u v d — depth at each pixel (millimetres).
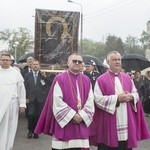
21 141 9773
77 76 5922
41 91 9969
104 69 14047
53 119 5855
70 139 5695
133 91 6184
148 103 15102
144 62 17484
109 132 5953
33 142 9680
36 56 13625
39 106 9945
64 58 13711
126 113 5984
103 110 6043
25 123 12562
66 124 5688
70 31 13695
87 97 5891
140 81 14516
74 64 5863
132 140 5953
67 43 13711
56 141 5754
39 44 13625
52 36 13648
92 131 6109
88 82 5973
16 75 7855
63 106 5719
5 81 7730
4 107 7633
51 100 5871
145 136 6180
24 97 7895
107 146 6066
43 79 10078
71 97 5777
